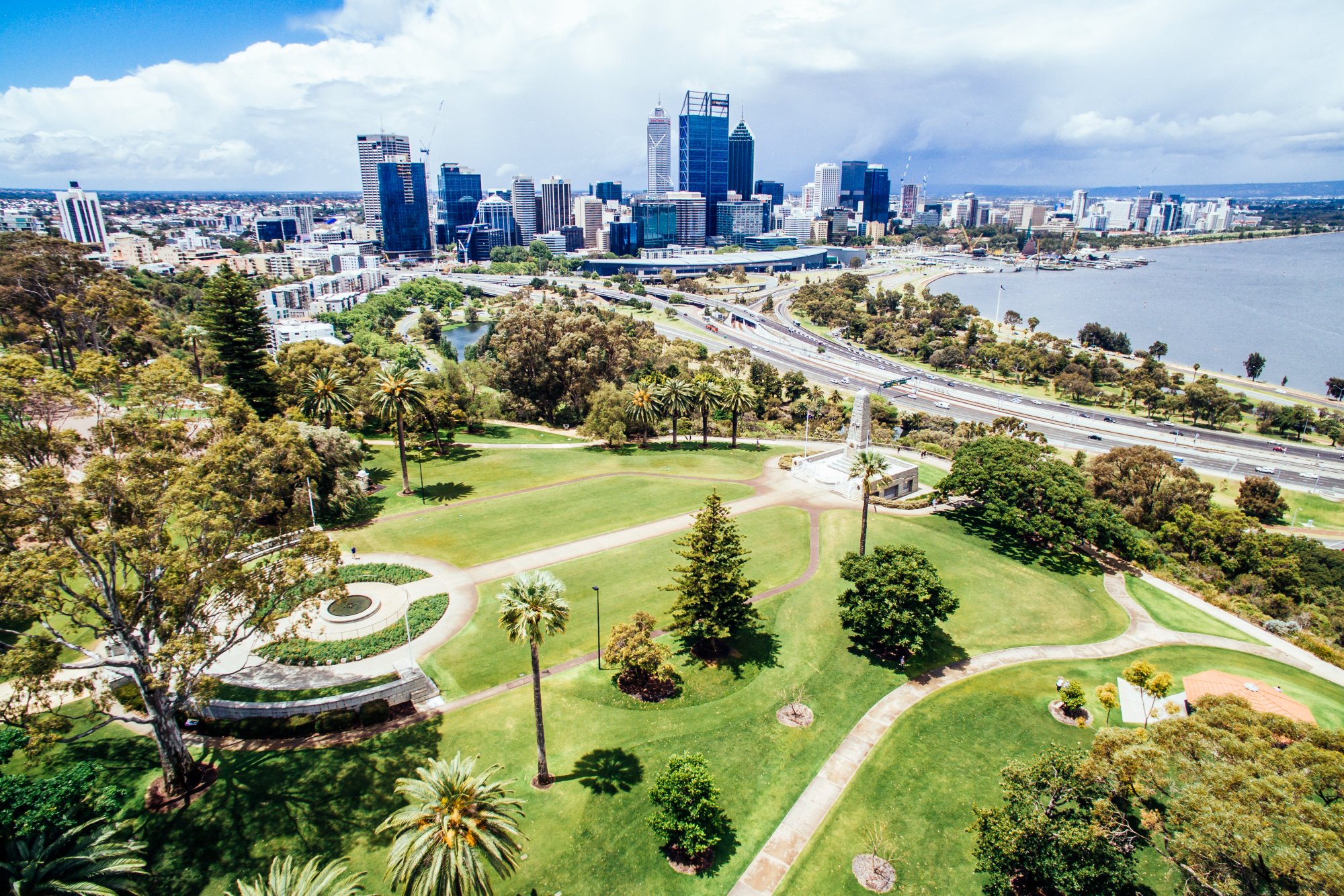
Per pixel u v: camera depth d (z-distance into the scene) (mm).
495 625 75500
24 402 46094
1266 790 34812
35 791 43312
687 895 45938
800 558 94438
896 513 109875
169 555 47469
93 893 38469
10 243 120312
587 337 158000
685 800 46906
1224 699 45688
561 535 97938
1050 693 68000
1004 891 45469
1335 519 136875
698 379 141000
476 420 148750
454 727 59656
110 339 121938
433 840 37531
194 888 43844
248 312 117188
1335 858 31344
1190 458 170375
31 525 43531
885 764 58156
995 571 92500
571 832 49781
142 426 50656
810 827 51812
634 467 127938
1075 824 42406
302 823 48812
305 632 71812
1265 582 97250
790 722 63000
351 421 129125
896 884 47312
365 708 59312
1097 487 126750
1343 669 73812
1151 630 80625
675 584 85250
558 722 60938
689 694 66000
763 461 134000
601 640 73438
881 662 72688
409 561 88938
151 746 55594
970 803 54156
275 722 57438
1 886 38406
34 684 42844
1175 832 38781
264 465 55688
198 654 47375
